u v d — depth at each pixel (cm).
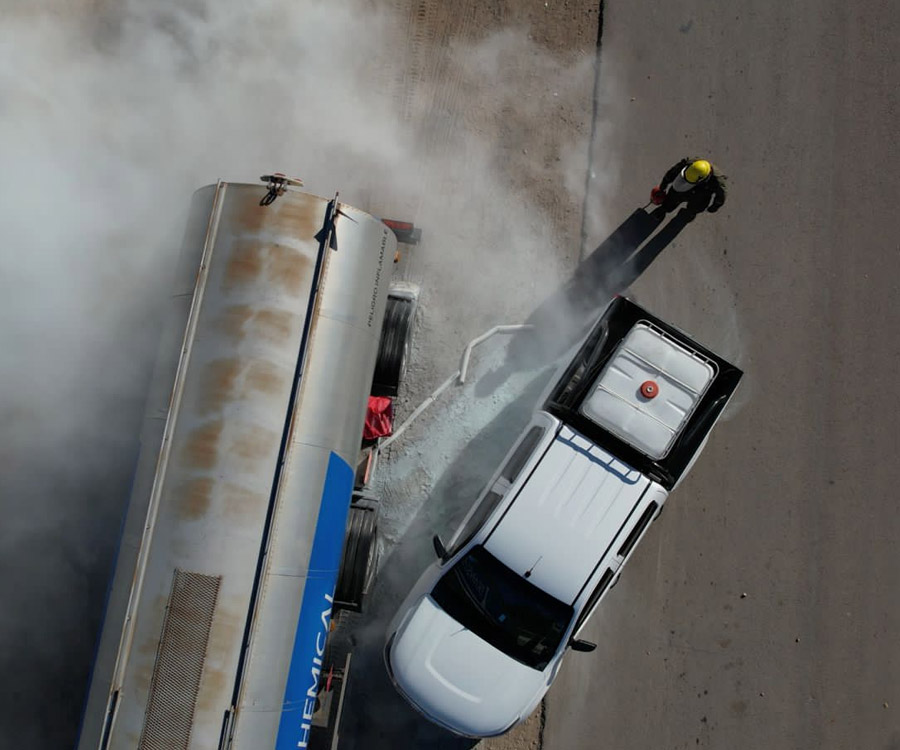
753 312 855
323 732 701
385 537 812
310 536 628
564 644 685
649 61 877
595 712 798
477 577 688
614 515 689
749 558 827
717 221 862
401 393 830
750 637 817
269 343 619
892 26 882
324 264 633
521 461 717
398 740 779
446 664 684
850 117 882
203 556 601
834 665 815
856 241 867
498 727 688
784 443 842
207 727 589
